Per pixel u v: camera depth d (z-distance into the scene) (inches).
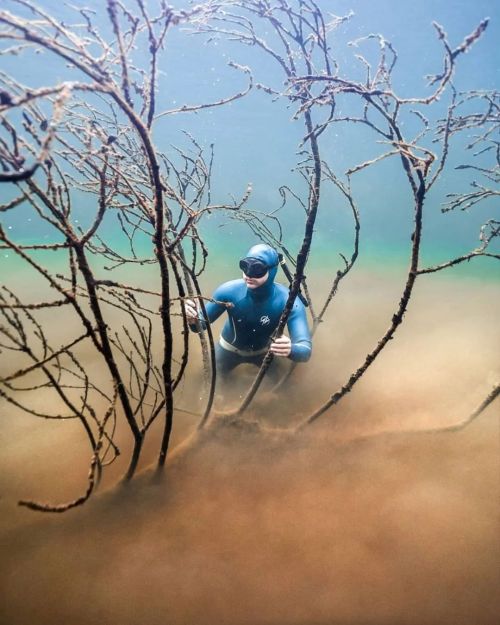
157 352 171.2
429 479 100.7
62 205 64.0
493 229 89.3
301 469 104.3
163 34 58.7
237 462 105.9
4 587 78.1
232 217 119.5
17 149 58.2
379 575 79.6
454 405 132.7
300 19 83.5
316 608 74.5
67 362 161.9
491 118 79.8
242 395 139.6
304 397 140.3
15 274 296.0
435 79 65.9
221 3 77.4
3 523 90.2
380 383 149.2
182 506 94.6
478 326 204.1
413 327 206.5
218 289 140.0
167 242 80.6
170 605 75.4
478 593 76.0
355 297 262.1
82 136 69.3
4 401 132.8
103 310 218.1
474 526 88.4
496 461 105.4
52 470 105.9
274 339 107.0
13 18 46.4
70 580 79.4
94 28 60.7
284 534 88.0
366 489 98.5
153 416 89.2
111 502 94.9
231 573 80.6
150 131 63.4
